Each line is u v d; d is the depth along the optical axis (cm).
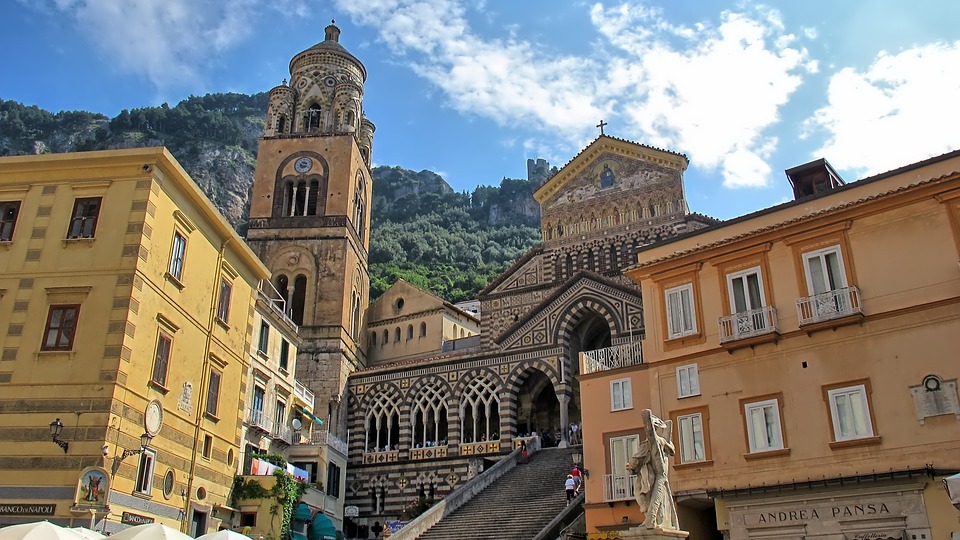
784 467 2845
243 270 4269
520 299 6425
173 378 3425
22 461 2909
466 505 4462
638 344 3819
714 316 3234
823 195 3092
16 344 3098
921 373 2656
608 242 6288
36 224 3312
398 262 14738
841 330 2869
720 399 3105
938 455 2539
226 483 3884
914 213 2831
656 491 2064
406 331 7531
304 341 6344
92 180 3356
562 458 4972
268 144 7212
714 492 2959
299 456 5059
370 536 5641
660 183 6266
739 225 3306
